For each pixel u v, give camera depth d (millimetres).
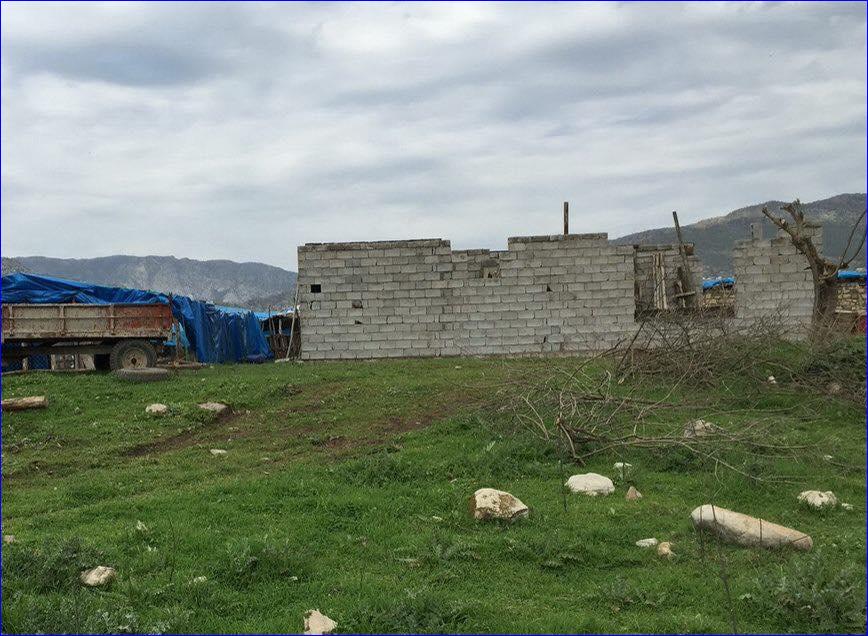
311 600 7211
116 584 7461
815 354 15992
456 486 10727
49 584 7391
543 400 14109
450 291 25422
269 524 9320
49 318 21047
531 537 8547
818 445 11977
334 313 25609
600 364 19062
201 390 18547
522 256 25250
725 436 11734
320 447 14039
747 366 16141
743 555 7855
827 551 7918
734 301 25938
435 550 8156
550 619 6625
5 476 12555
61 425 15570
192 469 12688
